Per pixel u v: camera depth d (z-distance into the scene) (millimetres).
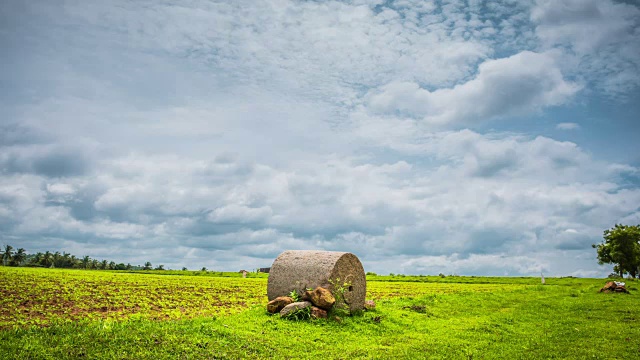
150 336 12414
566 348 15586
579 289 42750
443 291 39062
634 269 74688
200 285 35656
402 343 15734
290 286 20656
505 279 66188
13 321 15273
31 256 96875
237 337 13773
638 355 14641
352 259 21484
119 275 45125
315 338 15242
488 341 16719
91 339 11547
